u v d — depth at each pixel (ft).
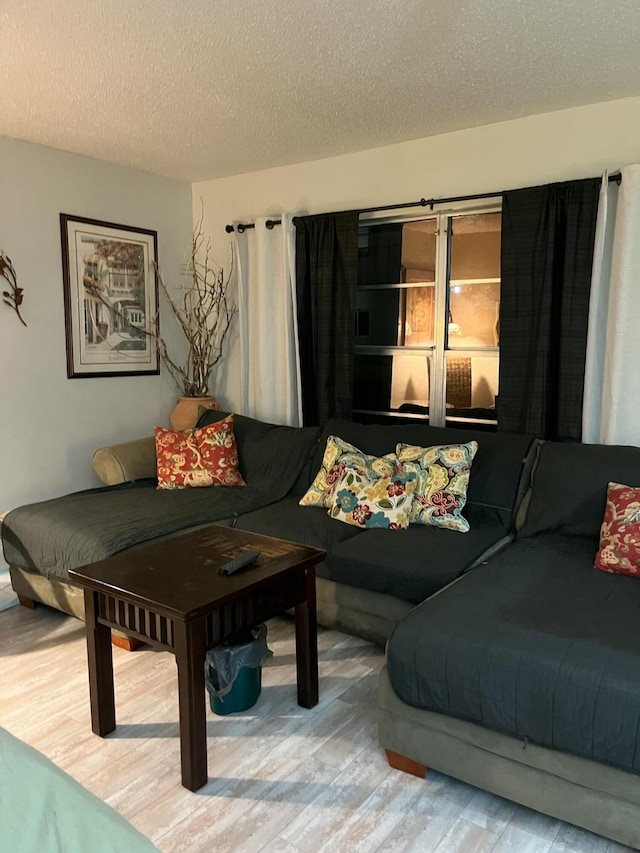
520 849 5.45
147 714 7.45
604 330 9.86
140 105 9.57
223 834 5.60
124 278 13.30
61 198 12.03
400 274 12.09
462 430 10.53
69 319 12.29
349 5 6.68
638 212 9.16
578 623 6.12
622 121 9.50
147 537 9.10
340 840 5.54
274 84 8.80
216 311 14.62
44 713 7.46
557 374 10.23
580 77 8.64
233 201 14.01
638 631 5.95
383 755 6.66
